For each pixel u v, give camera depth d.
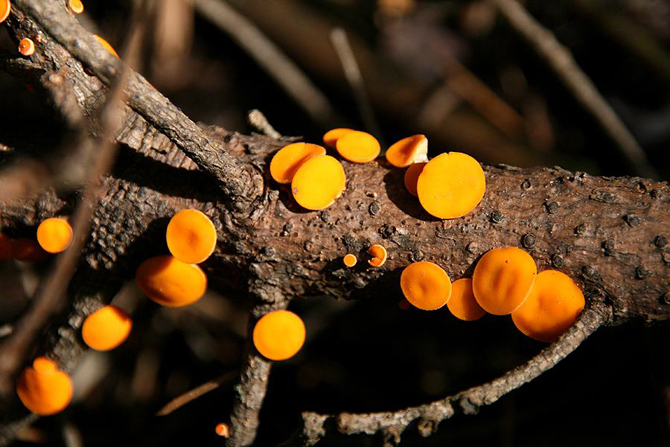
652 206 0.23
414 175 0.24
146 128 0.25
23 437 0.29
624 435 0.28
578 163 0.34
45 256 0.26
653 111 0.34
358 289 0.25
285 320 0.25
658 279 0.23
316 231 0.24
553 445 0.29
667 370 0.24
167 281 0.25
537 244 0.24
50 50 0.24
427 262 0.24
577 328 0.23
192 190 0.25
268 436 0.30
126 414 0.31
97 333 0.25
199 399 0.31
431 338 0.31
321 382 0.31
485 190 0.24
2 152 0.25
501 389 0.23
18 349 0.24
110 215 0.25
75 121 0.24
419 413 0.23
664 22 0.35
